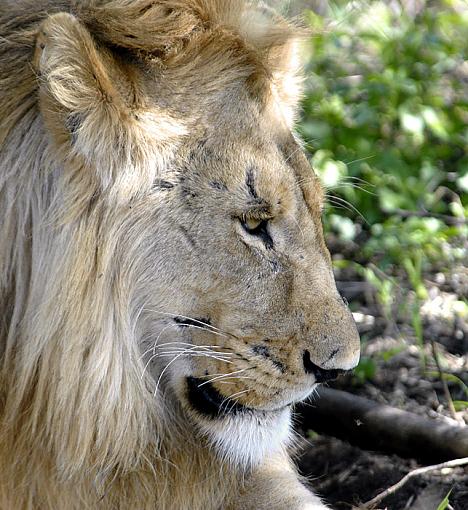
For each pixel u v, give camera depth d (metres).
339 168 12.88
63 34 6.76
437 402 10.73
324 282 7.60
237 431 7.71
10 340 7.38
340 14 15.48
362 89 14.62
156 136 7.21
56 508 7.57
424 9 16.73
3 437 7.41
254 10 8.10
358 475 9.91
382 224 13.20
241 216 7.34
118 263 7.28
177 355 7.55
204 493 8.16
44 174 7.18
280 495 8.24
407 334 11.77
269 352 7.47
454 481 9.34
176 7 7.29
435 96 14.62
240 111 7.41
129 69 7.12
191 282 7.39
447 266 12.79
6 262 7.33
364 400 10.12
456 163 14.33
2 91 7.26
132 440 7.54
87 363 7.25
